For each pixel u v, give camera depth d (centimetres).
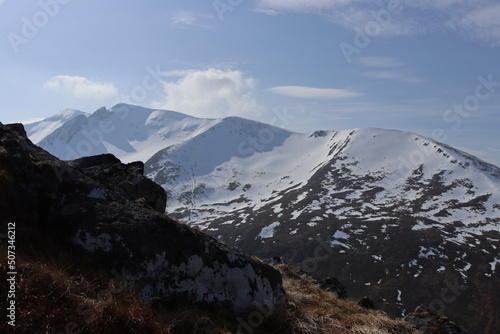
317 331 857
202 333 723
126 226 792
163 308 755
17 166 764
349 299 1352
